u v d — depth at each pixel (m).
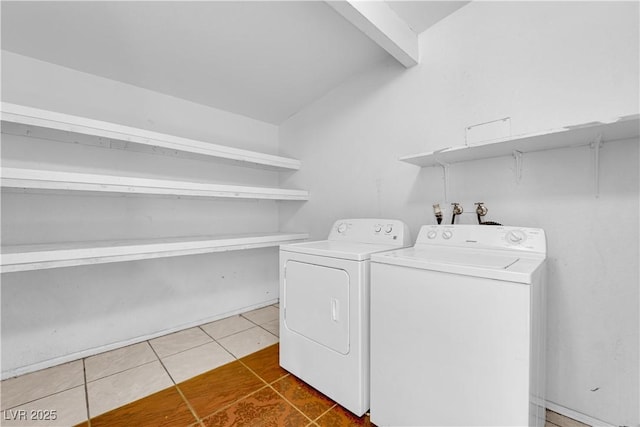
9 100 1.70
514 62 1.48
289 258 1.72
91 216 1.97
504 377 0.96
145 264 2.21
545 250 1.28
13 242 1.72
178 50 1.84
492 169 1.58
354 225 2.00
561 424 1.32
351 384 1.37
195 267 2.47
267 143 3.00
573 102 1.31
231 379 1.67
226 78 2.19
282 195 2.49
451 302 1.07
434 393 1.11
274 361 1.87
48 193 1.79
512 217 1.51
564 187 1.36
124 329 2.11
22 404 1.46
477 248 1.44
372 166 2.18
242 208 2.80
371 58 2.08
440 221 1.71
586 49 1.28
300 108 2.77
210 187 2.06
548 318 1.41
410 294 1.18
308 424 1.32
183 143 2.01
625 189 1.21
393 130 2.03
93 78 1.99
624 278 1.22
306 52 1.98
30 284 1.77
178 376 1.70
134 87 2.16
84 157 1.94
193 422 1.33
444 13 1.72
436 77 1.80
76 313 1.92
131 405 1.45
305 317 1.61
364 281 1.36
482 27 1.59
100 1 1.44
